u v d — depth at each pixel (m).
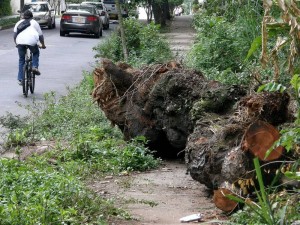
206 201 8.60
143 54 20.28
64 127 13.20
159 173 10.38
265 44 7.18
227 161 7.62
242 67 13.05
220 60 15.06
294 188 7.09
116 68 11.23
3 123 13.27
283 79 8.74
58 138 12.41
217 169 7.92
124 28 22.02
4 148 11.98
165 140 11.12
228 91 9.05
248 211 7.05
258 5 13.13
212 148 7.97
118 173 10.18
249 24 13.56
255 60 12.52
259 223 6.52
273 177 7.44
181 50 24.22
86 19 39.06
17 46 17.88
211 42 15.25
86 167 10.15
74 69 23.92
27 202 7.34
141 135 11.08
